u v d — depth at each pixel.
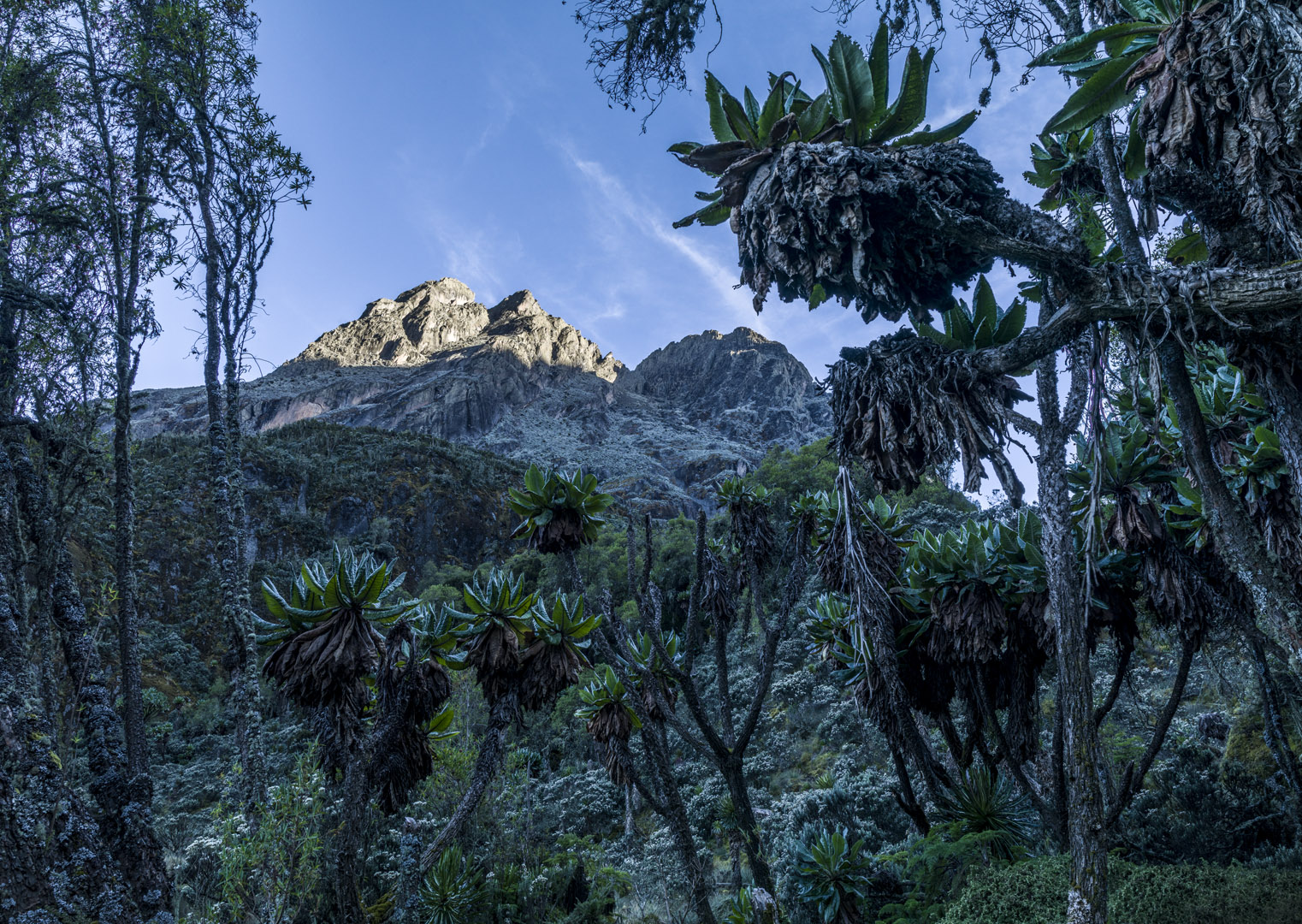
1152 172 3.50
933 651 5.76
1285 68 2.87
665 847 12.23
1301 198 2.94
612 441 155.50
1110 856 5.61
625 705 5.32
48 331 7.04
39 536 6.68
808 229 3.35
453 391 157.50
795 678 18.55
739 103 3.62
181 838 12.38
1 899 4.72
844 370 3.97
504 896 10.14
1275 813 6.35
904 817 9.48
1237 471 4.68
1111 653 11.59
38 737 5.51
